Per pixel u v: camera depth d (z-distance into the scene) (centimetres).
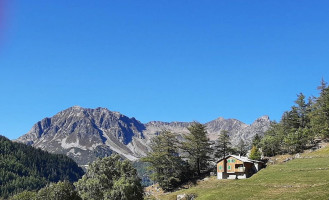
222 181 10756
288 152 12506
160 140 12762
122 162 7962
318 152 11200
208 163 12900
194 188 10600
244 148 14575
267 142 13088
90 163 7831
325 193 6075
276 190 7525
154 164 12200
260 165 11250
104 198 6994
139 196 7538
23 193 7169
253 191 7825
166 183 11706
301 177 8188
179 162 12162
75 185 7412
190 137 12388
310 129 12494
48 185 6512
